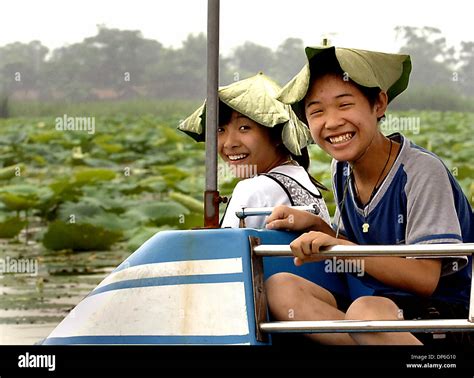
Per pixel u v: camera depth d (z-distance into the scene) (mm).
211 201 3055
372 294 3100
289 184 3539
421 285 2973
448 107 14547
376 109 3070
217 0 3086
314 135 3070
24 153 12148
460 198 3109
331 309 2932
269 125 3615
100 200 8461
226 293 2836
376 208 3104
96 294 2982
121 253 7438
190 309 2855
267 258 3020
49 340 3016
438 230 2986
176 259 2895
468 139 12414
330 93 3023
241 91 3664
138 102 17062
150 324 2881
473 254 2730
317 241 2777
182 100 17328
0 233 8211
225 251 2865
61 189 8742
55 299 6070
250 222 3496
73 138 13242
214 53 3068
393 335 2902
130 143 12820
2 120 16344
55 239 7523
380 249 2748
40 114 16828
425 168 3049
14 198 8422
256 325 2807
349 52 3020
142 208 7785
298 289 2930
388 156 3100
